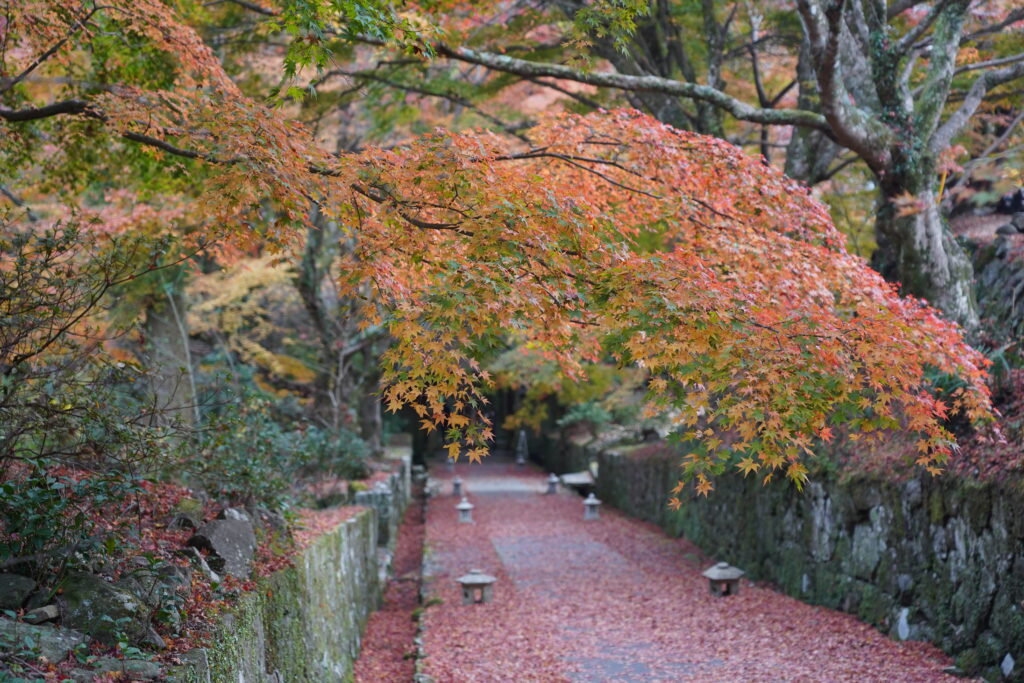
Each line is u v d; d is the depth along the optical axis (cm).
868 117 902
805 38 1226
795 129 1219
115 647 420
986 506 746
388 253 536
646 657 879
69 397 519
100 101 630
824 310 591
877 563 944
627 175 704
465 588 1162
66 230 487
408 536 1919
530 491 2639
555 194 541
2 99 771
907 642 847
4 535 440
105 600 434
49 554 441
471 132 605
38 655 376
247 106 570
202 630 467
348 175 542
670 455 1777
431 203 542
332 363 1864
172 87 902
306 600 699
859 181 1412
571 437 2909
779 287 592
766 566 1248
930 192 926
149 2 648
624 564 1426
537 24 1146
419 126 1554
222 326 1817
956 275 941
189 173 891
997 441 780
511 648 936
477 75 1550
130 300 1087
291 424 1273
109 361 553
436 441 4319
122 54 879
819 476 1077
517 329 512
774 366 527
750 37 1433
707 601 1129
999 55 1197
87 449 500
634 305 509
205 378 1531
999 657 709
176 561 540
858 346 572
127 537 505
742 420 580
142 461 524
